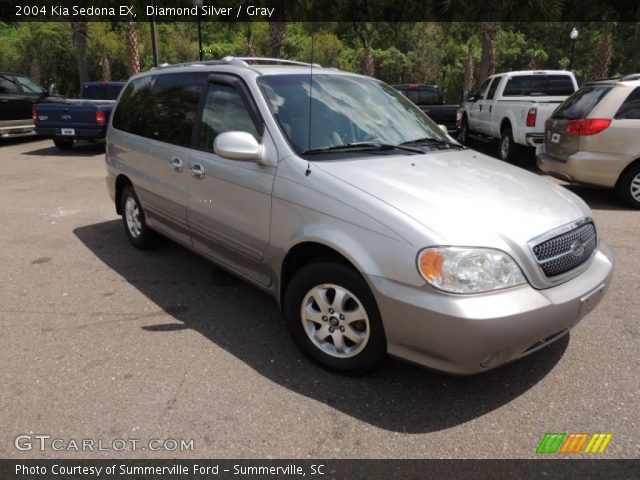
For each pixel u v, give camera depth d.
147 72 5.07
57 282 4.55
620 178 7.04
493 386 3.04
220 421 2.73
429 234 2.60
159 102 4.63
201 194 3.90
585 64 36.59
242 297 4.25
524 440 2.61
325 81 3.96
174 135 4.28
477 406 2.87
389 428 2.69
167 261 5.06
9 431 2.65
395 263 2.65
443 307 2.52
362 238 2.78
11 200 7.66
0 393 2.95
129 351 3.40
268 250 3.35
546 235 2.78
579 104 7.38
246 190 3.45
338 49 30.00
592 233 3.20
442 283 2.54
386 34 40.62
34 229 6.18
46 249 5.44
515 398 2.94
